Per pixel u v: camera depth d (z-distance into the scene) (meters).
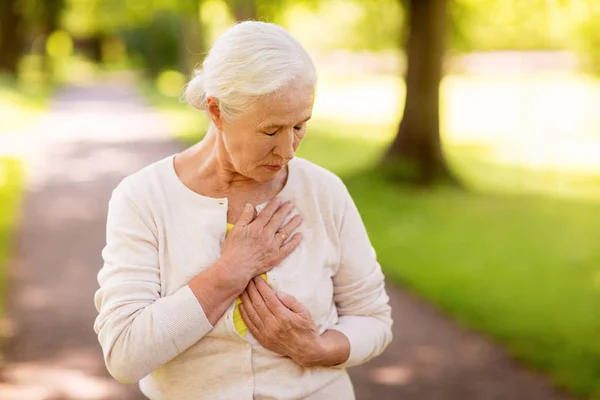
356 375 4.26
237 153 1.48
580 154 14.38
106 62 52.91
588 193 10.48
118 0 23.73
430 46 10.22
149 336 1.48
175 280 1.56
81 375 4.14
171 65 36.31
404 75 10.49
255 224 1.58
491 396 3.98
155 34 35.41
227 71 1.42
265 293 1.56
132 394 3.93
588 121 20.22
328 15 12.71
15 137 14.87
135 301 1.52
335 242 1.68
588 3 6.16
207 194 1.62
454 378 4.21
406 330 4.95
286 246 1.61
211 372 1.58
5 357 4.36
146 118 19.67
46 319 4.99
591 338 4.74
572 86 32.00
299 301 1.59
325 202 1.67
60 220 8.06
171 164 1.64
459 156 13.90
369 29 12.91
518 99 27.27
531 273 6.34
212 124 1.63
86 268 6.25
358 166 11.72
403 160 10.36
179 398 1.59
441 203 9.38
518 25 7.88
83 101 24.92
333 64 52.47
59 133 16.03
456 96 28.91
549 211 9.13
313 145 14.84
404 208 9.03
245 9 11.49
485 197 9.88
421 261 6.66
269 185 1.65
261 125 1.43
